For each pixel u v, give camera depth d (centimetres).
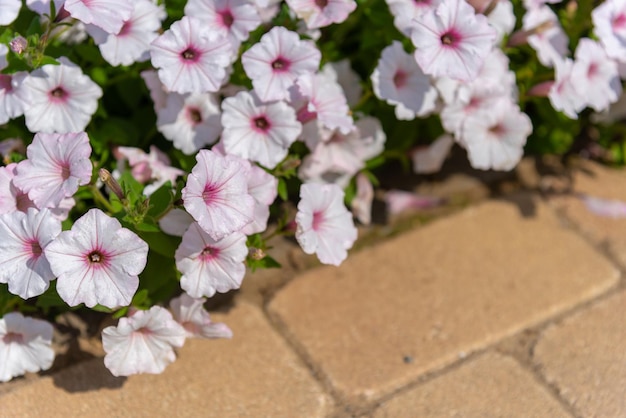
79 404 99
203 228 92
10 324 97
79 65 105
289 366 104
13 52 97
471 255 113
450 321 108
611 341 107
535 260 114
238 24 101
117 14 97
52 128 99
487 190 120
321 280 110
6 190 95
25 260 93
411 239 114
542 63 112
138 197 95
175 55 98
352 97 109
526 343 107
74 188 93
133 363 97
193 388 101
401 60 105
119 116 111
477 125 108
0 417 98
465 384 104
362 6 108
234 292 108
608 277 113
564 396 103
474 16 102
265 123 101
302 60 100
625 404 103
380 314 108
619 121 127
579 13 114
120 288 92
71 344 103
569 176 122
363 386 103
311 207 98
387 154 115
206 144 106
